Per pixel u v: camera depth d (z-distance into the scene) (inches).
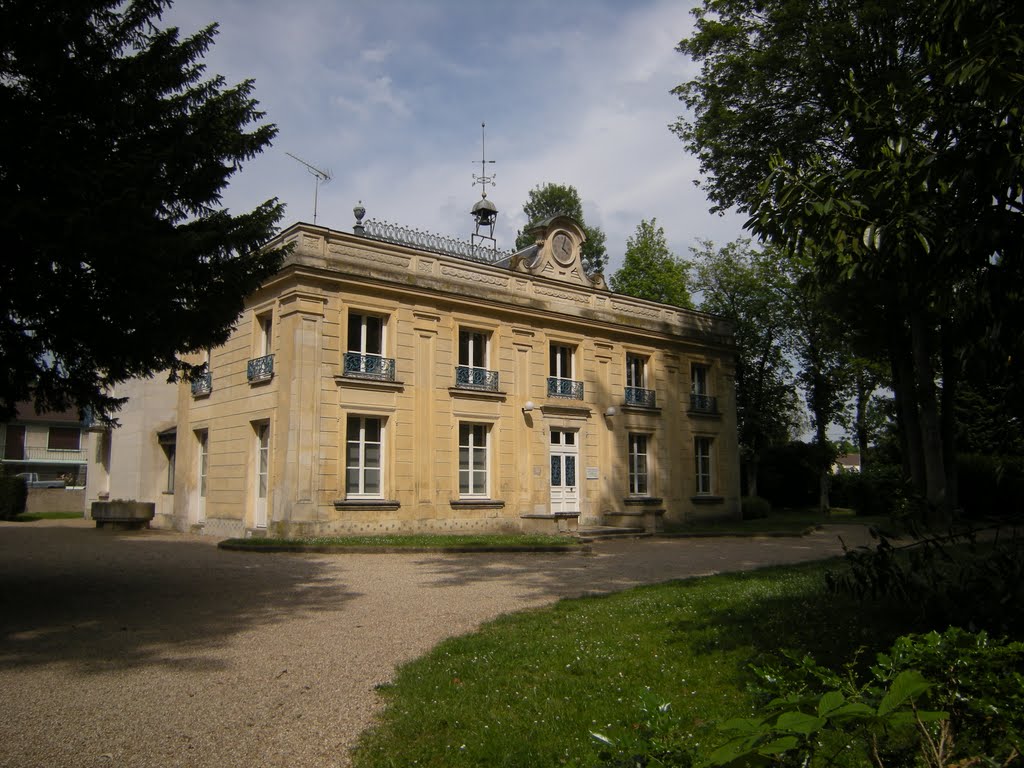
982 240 204.7
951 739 106.4
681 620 329.1
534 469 917.2
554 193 1844.2
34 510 1403.8
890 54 637.9
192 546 703.1
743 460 1528.1
